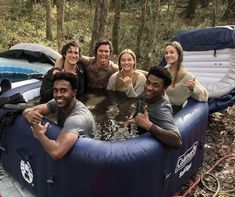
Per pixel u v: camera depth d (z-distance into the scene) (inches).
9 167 151.6
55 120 139.9
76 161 115.1
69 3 555.8
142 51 385.4
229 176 163.6
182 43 223.5
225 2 631.2
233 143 194.4
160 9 613.9
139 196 122.4
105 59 184.2
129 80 182.5
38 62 274.4
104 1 279.1
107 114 165.5
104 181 115.0
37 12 480.7
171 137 123.5
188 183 157.4
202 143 160.6
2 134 146.8
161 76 128.7
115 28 368.8
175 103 169.2
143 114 127.2
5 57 282.5
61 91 123.3
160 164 125.7
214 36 210.2
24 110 128.6
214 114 229.9
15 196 141.0
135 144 119.3
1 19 430.0
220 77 209.2
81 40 410.6
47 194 130.6
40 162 129.0
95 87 192.7
